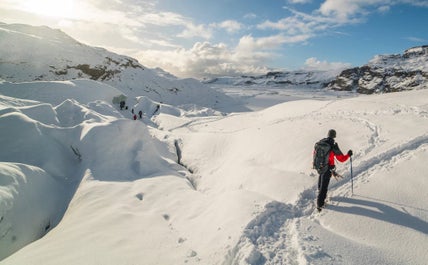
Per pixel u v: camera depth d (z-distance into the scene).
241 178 9.80
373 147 8.42
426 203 5.50
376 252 4.50
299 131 12.27
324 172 5.93
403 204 5.61
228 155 14.11
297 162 9.55
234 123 23.42
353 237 5.02
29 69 75.12
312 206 6.31
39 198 8.93
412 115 10.67
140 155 13.05
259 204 6.16
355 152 8.41
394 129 9.50
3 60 74.62
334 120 12.59
